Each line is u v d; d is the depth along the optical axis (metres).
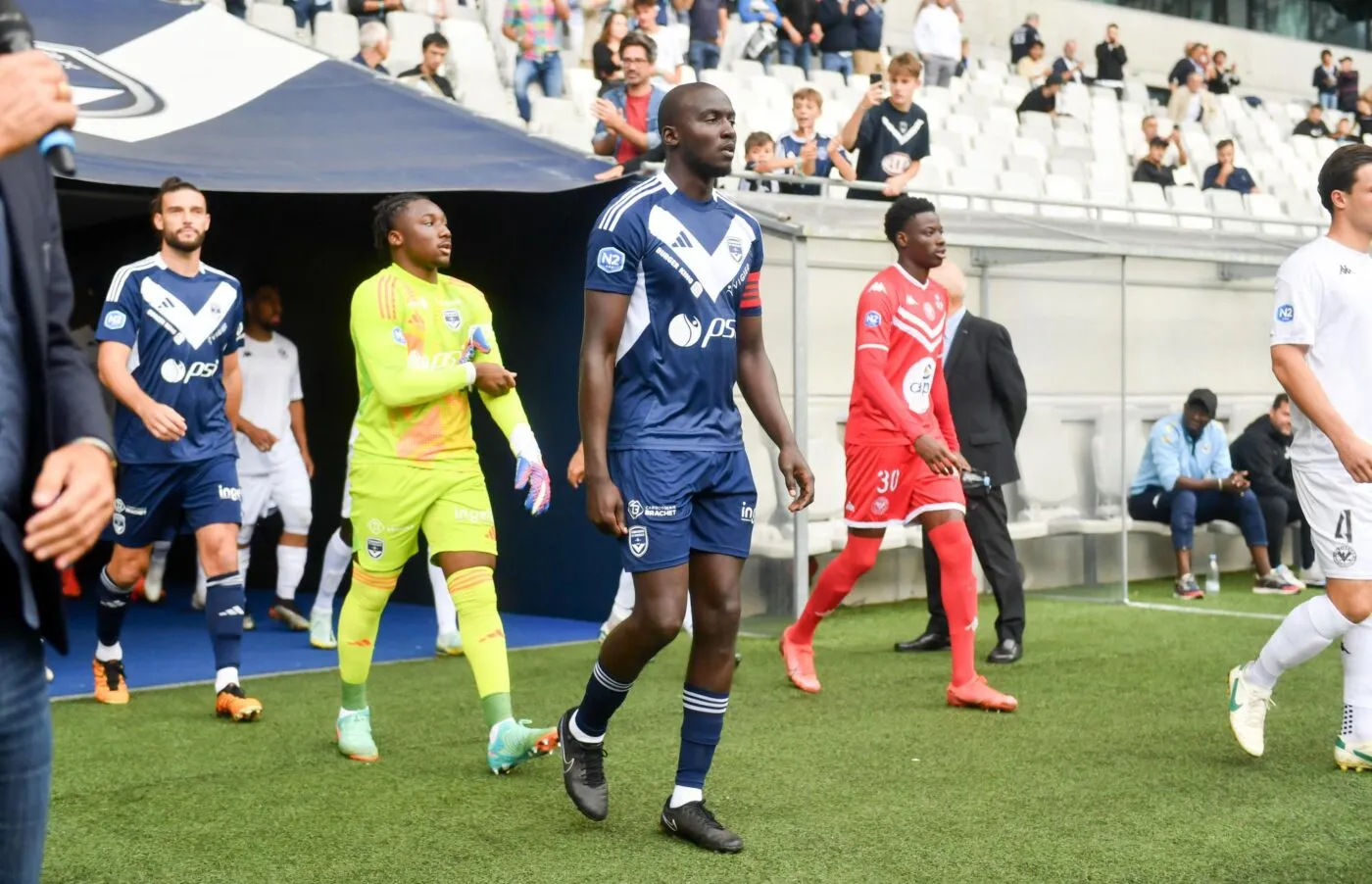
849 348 7.51
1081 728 4.53
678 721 4.64
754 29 12.94
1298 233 13.53
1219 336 9.21
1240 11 23.05
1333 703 5.00
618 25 9.54
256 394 6.84
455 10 11.62
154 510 4.80
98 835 3.34
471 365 3.90
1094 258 8.18
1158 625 7.06
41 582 1.51
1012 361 5.99
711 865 3.08
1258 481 8.71
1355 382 3.88
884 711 4.83
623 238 3.13
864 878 2.98
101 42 6.34
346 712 4.16
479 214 7.41
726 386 3.25
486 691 3.92
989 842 3.24
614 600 6.76
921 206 4.89
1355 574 3.82
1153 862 3.08
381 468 3.95
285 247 8.55
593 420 3.14
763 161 8.12
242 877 3.01
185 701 5.11
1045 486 8.06
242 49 6.61
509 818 3.48
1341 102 21.30
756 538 6.72
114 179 4.96
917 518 4.92
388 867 3.08
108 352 4.61
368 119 6.20
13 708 1.53
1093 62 20.75
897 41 18.00
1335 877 2.97
